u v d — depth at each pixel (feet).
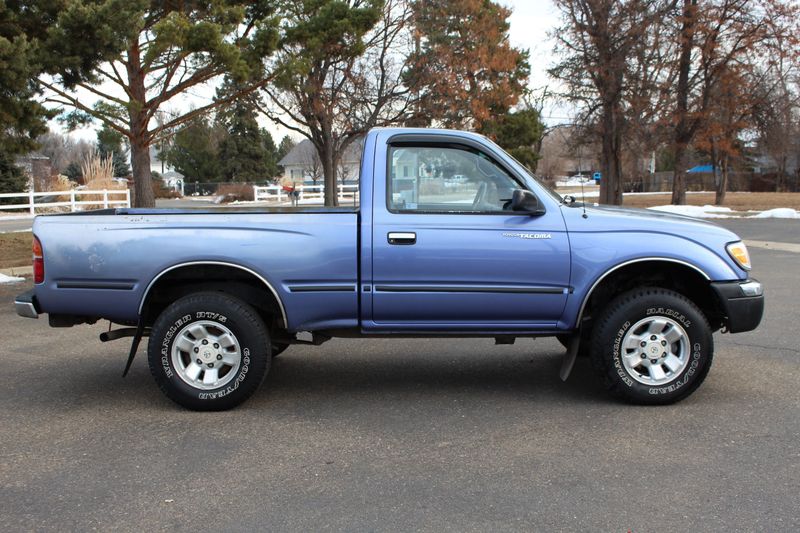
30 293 16.24
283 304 15.64
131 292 15.51
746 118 88.69
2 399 16.79
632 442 13.50
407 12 71.92
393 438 13.96
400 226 15.43
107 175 96.37
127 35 35.09
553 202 15.84
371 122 72.64
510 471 12.21
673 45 84.28
